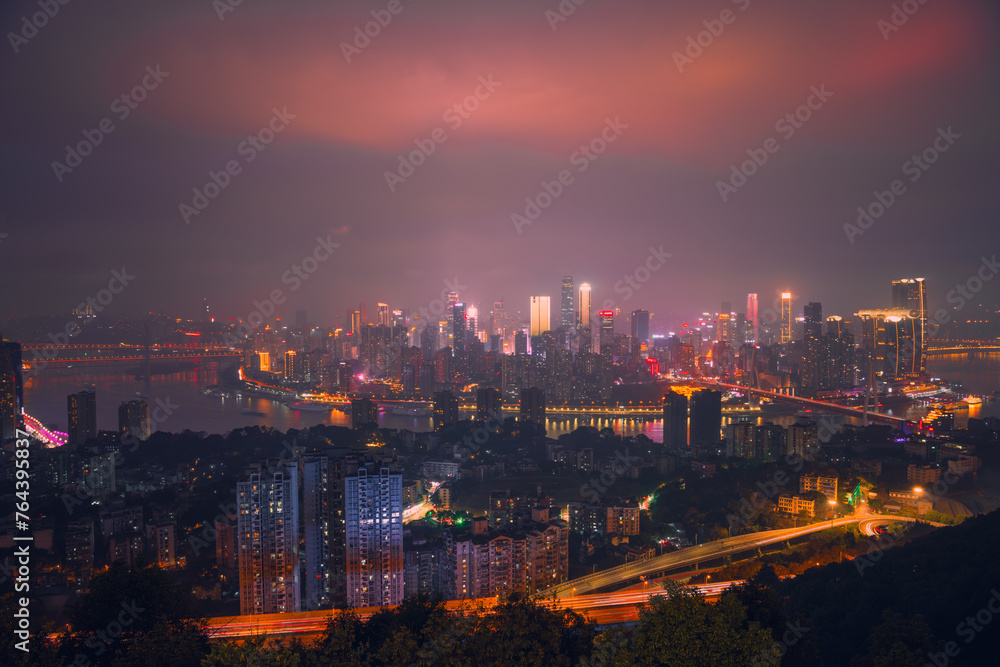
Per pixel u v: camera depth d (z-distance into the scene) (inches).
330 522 6023.6
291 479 6028.5
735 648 1905.8
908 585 4244.6
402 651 2237.9
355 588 5974.4
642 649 1943.9
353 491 5959.6
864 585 4598.9
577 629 2346.2
